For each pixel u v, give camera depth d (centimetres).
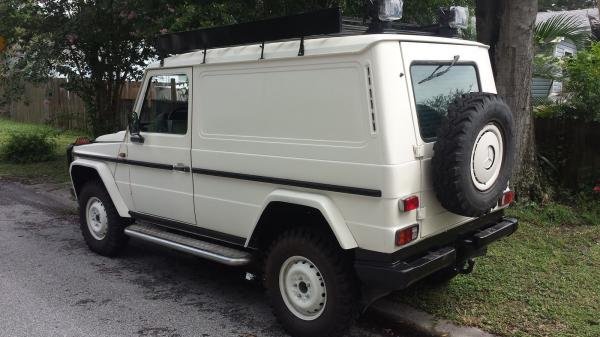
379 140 343
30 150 1224
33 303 482
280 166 401
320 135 375
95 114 1127
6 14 978
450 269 448
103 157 573
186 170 478
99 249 609
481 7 684
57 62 1045
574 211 680
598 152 735
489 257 538
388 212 345
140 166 529
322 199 376
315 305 394
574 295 456
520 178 690
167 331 430
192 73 464
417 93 368
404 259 364
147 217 541
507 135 384
